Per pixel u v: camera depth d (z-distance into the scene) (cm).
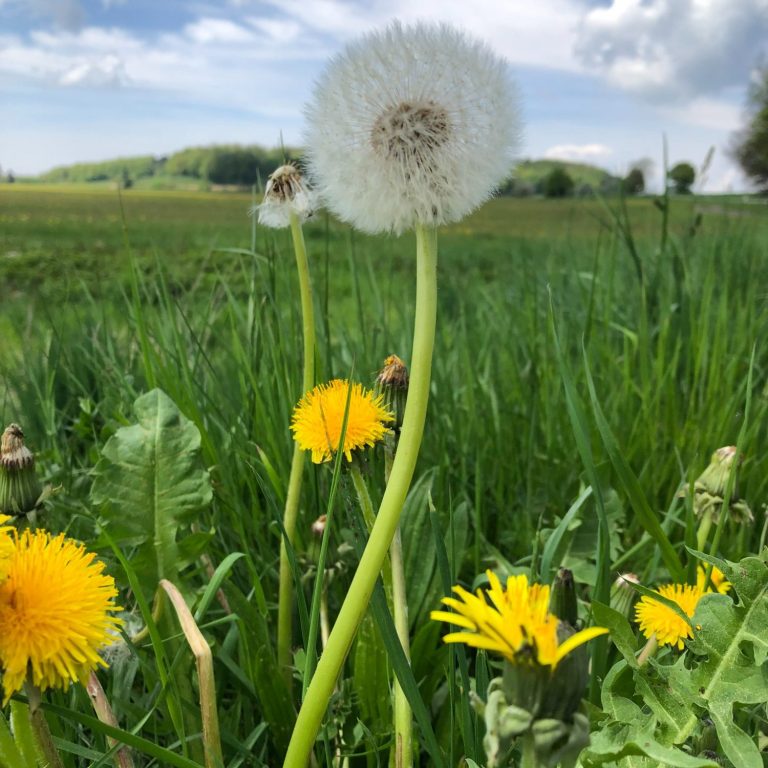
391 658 19
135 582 21
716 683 19
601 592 23
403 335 58
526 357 59
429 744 19
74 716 16
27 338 59
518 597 13
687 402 50
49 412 42
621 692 20
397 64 16
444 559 22
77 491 40
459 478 41
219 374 50
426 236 17
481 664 20
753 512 36
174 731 26
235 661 30
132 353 54
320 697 17
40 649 14
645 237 95
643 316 48
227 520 36
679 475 41
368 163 16
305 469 36
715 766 13
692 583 26
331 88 17
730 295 69
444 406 49
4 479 24
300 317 45
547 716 12
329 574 29
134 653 24
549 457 43
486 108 16
